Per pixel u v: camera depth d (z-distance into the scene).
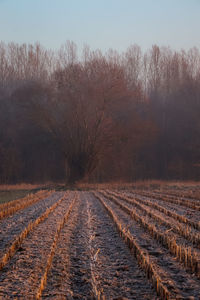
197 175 63.81
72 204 21.97
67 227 14.40
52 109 50.62
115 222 14.65
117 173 58.41
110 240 12.34
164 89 82.25
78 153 50.44
